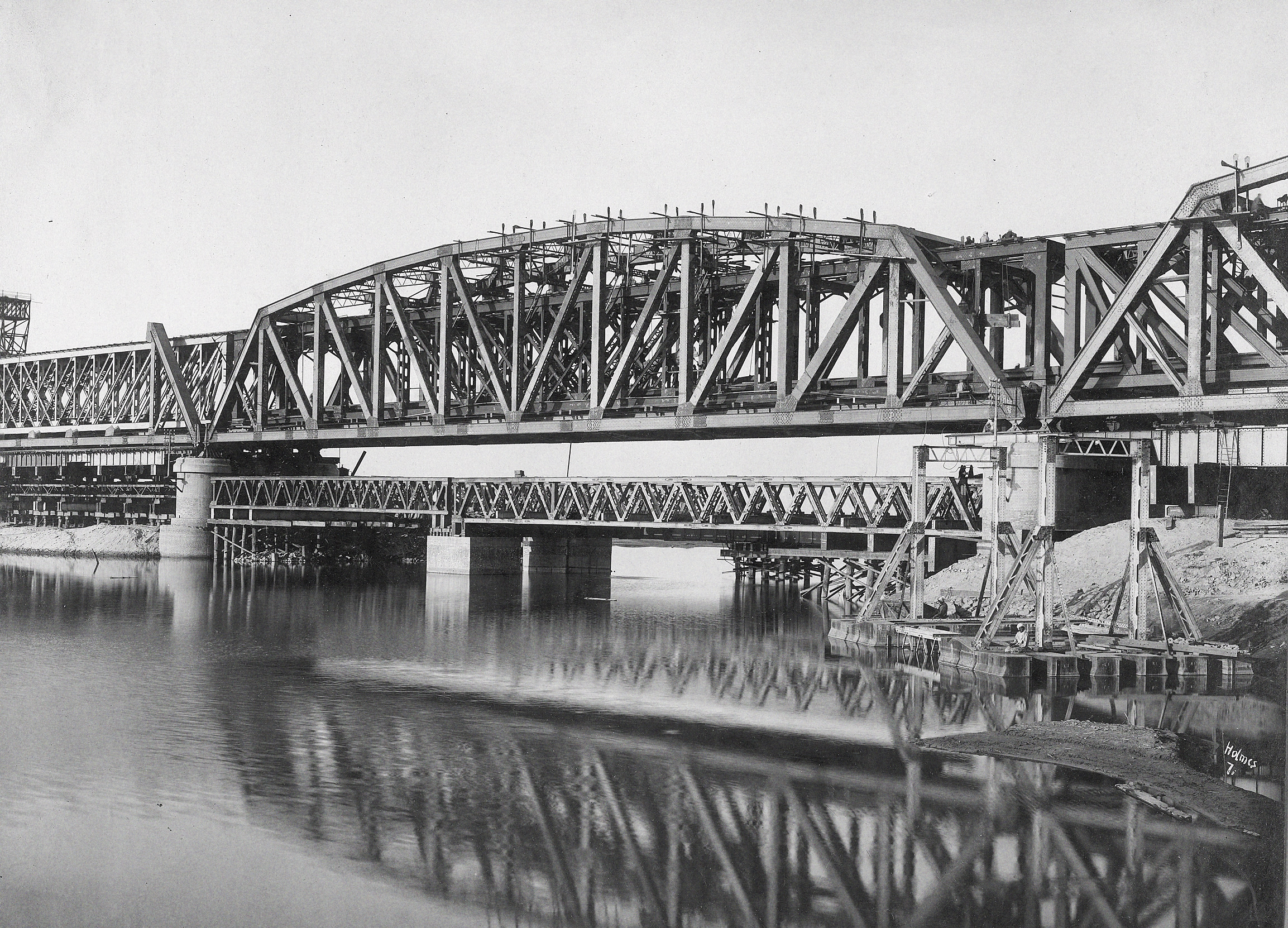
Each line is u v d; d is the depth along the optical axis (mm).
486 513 110562
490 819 29984
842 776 33875
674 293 89375
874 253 73750
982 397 69750
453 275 95875
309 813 30438
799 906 24562
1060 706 43781
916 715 42719
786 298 77250
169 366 128125
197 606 83062
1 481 155000
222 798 31625
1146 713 42000
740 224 78250
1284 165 54875
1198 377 58531
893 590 79688
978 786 32875
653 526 94000
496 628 73438
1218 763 35188
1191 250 58250
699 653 61531
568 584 118375
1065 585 63219
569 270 94188
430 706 44812
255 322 116375
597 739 38875
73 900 24828
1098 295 65375
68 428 139625
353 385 106625
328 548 137500
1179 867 26609
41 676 51438
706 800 31562
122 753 36531
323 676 52406
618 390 85438
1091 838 28375
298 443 126562
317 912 24297
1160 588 50531
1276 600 54688
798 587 121562
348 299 108750
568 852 27672
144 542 135000
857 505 81688
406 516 136750
